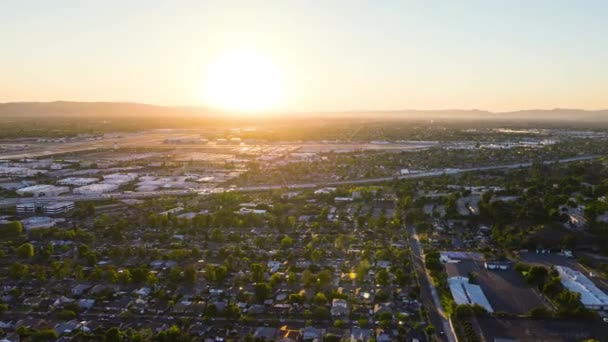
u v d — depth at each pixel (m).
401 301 199.25
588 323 177.25
